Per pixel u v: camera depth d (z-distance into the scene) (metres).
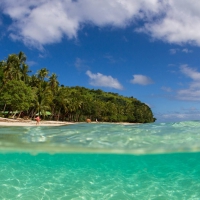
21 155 13.33
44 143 12.09
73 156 13.82
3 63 40.94
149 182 10.07
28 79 48.69
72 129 18.64
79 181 10.06
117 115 84.94
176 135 13.68
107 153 13.40
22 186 9.23
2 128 21.62
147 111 112.81
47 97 47.59
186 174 11.17
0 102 39.44
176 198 8.41
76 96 67.50
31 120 44.84
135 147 12.01
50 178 10.33
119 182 10.05
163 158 13.66
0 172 10.70
